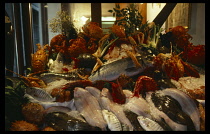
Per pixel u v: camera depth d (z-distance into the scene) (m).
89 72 1.98
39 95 1.67
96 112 1.51
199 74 2.13
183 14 4.02
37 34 6.15
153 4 5.73
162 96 1.59
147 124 1.42
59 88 1.68
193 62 2.25
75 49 2.14
